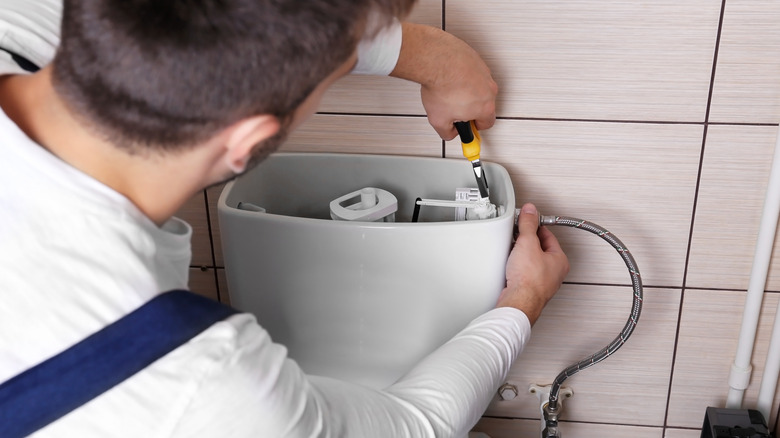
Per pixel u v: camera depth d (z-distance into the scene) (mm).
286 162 1131
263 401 526
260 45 454
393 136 1119
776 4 952
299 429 559
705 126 1056
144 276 499
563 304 1260
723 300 1208
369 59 838
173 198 545
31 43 698
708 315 1227
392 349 1069
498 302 991
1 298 472
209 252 1256
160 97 458
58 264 478
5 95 524
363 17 501
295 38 462
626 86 1037
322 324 1054
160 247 544
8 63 645
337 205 1044
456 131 1026
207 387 492
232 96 467
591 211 1153
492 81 979
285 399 548
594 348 1297
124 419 479
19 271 475
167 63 445
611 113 1062
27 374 467
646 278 1204
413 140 1119
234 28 445
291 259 993
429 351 1063
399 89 1075
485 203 1029
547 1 987
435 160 1111
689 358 1279
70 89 471
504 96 1067
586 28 999
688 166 1093
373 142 1129
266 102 486
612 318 1259
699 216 1134
